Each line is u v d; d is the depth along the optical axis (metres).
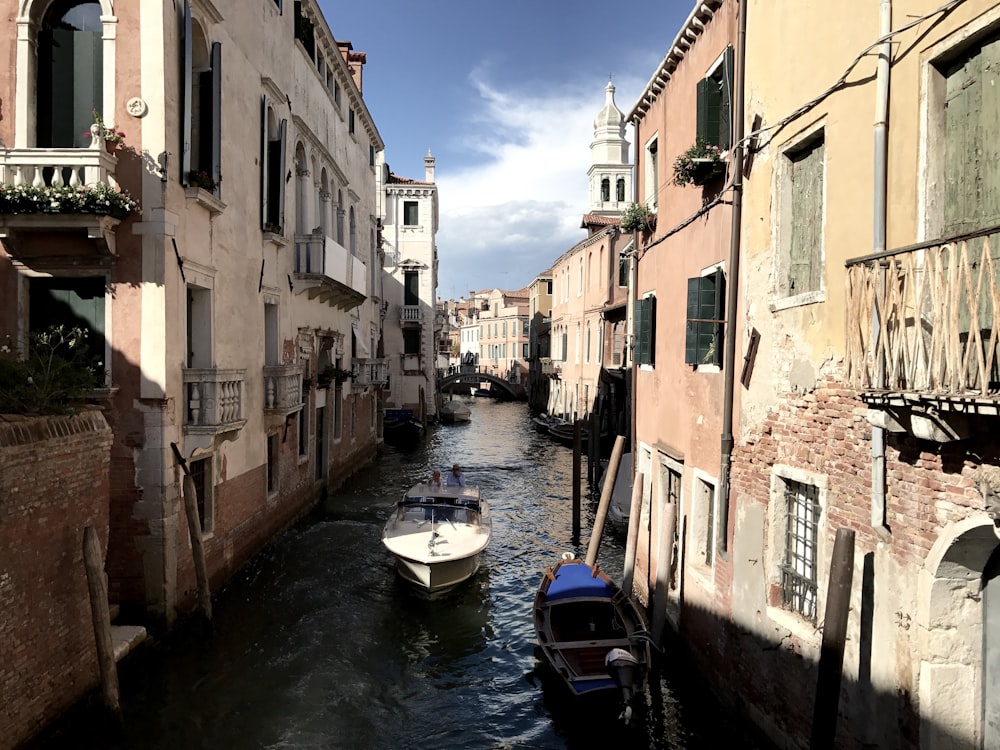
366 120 23.94
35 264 8.56
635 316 11.93
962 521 3.86
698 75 8.70
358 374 22.36
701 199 8.40
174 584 8.90
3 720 5.62
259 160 12.57
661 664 8.59
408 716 8.00
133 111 8.59
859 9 4.96
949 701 4.18
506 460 26.88
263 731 7.43
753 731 6.48
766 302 6.45
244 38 11.75
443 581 11.21
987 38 3.86
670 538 8.66
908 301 4.26
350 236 21.91
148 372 8.62
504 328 68.31
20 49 8.52
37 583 6.09
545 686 8.74
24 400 6.58
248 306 11.98
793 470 5.88
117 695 6.69
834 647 4.54
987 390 3.26
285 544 13.69
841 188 5.18
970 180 4.01
